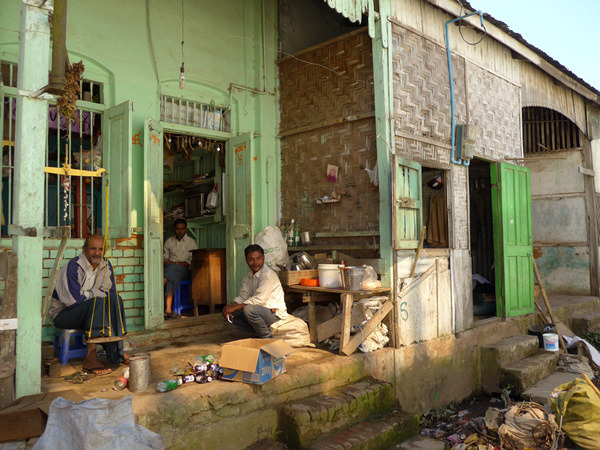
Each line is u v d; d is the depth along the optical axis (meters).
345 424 4.00
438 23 5.95
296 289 5.21
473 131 6.00
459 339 5.83
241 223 6.08
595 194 10.00
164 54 5.68
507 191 6.95
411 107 5.44
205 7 6.09
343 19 7.66
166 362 4.29
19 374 3.09
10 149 4.49
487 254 8.58
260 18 6.56
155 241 5.24
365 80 5.50
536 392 5.51
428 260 5.54
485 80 6.82
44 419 2.84
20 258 3.10
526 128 10.67
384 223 5.05
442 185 6.12
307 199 6.23
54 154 6.11
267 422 3.69
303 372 4.01
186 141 6.54
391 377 4.84
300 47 6.99
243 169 6.07
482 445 4.27
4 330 3.02
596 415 3.85
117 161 4.99
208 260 6.10
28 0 3.15
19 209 3.10
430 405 5.32
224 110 6.37
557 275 10.18
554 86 8.73
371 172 5.35
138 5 5.50
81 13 5.07
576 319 8.35
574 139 10.03
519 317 7.09
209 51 6.10
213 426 3.36
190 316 6.21
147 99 5.53
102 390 3.48
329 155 5.95
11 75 4.65
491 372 6.01
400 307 5.04
